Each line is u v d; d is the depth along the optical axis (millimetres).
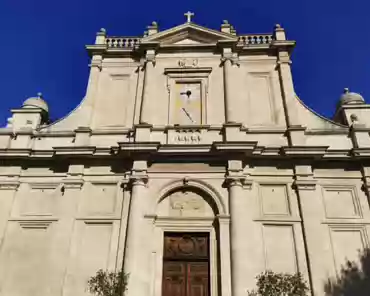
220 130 18328
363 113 18891
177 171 17312
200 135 18203
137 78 20422
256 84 19953
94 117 19359
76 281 15383
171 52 20875
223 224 16078
